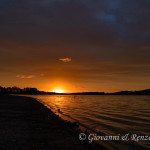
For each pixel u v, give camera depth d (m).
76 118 21.33
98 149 9.05
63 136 10.84
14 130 11.69
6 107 31.33
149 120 20.61
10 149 7.93
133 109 36.31
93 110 32.59
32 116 19.94
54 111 29.05
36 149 8.07
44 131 12.00
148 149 9.70
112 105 48.84
